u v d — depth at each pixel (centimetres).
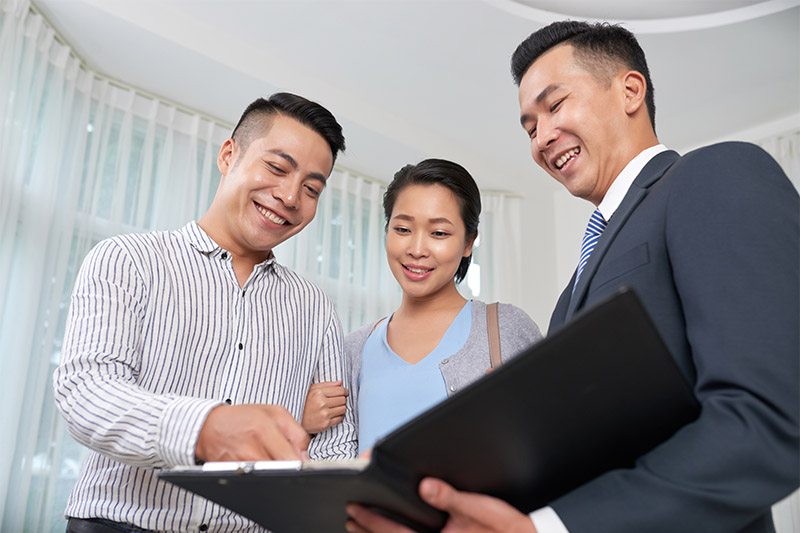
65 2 288
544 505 73
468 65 350
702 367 71
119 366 116
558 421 60
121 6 301
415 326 170
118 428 101
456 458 62
